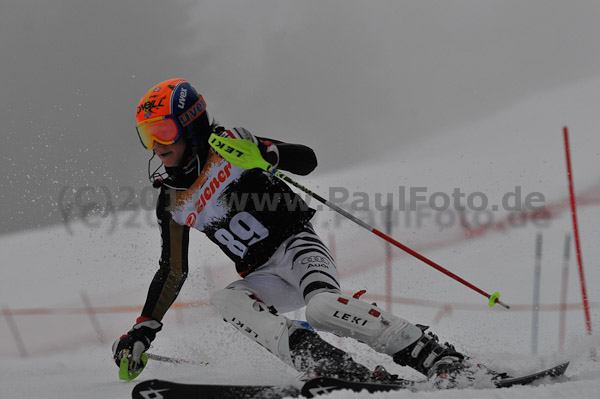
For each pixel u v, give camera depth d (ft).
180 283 38.17
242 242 34.83
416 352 29.01
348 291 68.85
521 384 27.02
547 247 75.31
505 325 51.52
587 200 92.73
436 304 60.18
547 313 53.78
